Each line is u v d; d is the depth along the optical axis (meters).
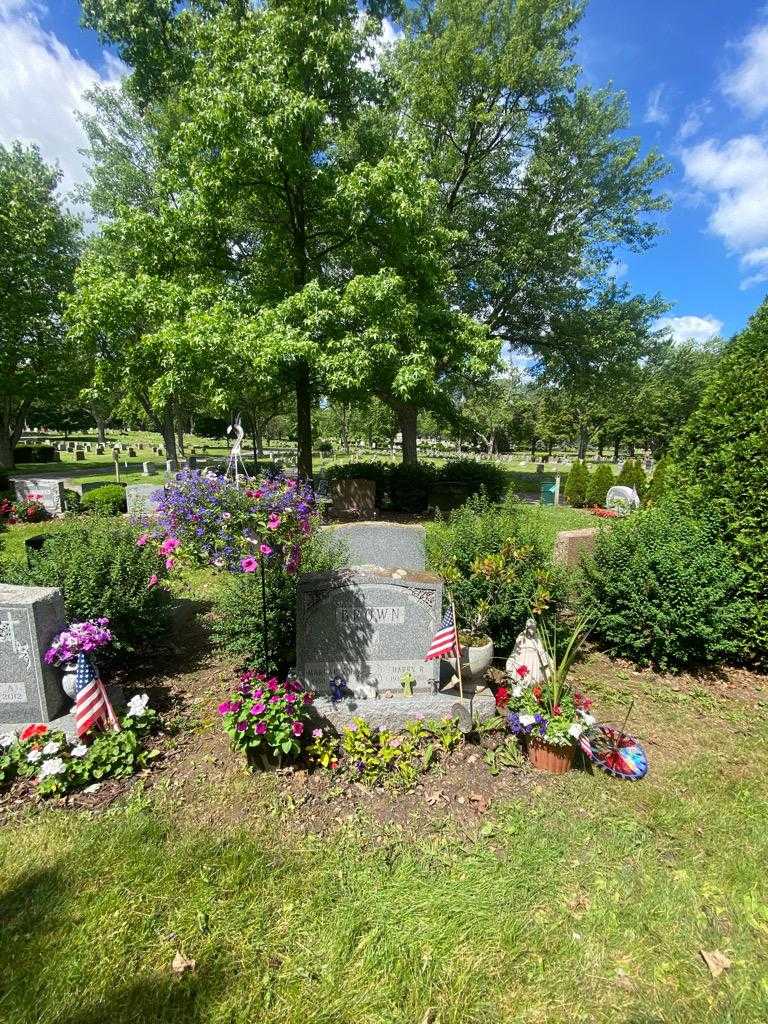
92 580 4.78
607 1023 2.03
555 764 3.51
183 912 2.44
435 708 3.98
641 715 4.42
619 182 17.39
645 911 2.49
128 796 3.23
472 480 16.08
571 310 18.19
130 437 64.31
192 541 4.12
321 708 3.87
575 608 5.96
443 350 12.93
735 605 5.15
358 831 2.99
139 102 17.81
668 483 6.27
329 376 10.84
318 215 12.89
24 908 2.45
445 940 2.33
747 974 2.21
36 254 20.08
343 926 2.38
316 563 5.38
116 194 19.55
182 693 4.50
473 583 5.38
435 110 15.98
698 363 46.97
